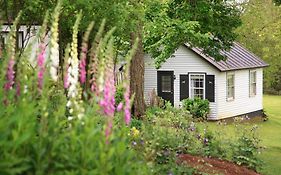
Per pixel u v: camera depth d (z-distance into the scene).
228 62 31.34
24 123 3.29
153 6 16.94
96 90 4.12
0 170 3.07
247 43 45.78
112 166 3.62
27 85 3.98
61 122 3.88
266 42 46.47
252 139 12.82
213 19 19.05
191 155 10.30
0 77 4.17
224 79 30.67
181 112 15.38
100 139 3.71
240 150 11.09
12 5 9.53
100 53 4.25
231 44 19.94
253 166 10.95
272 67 47.50
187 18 18.28
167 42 19.61
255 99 34.19
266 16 42.28
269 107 41.22
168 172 7.58
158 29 17.81
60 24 10.15
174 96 31.30
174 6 18.77
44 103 3.72
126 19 11.34
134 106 21.47
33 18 9.90
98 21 10.34
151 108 22.20
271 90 51.34
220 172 9.45
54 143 3.40
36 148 3.33
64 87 4.44
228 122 30.19
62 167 3.38
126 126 4.79
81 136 3.54
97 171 3.43
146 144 6.71
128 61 4.43
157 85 31.64
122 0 10.84
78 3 9.76
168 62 31.28
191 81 30.83
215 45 19.75
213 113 30.33
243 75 32.81
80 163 3.46
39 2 9.49
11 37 4.57
